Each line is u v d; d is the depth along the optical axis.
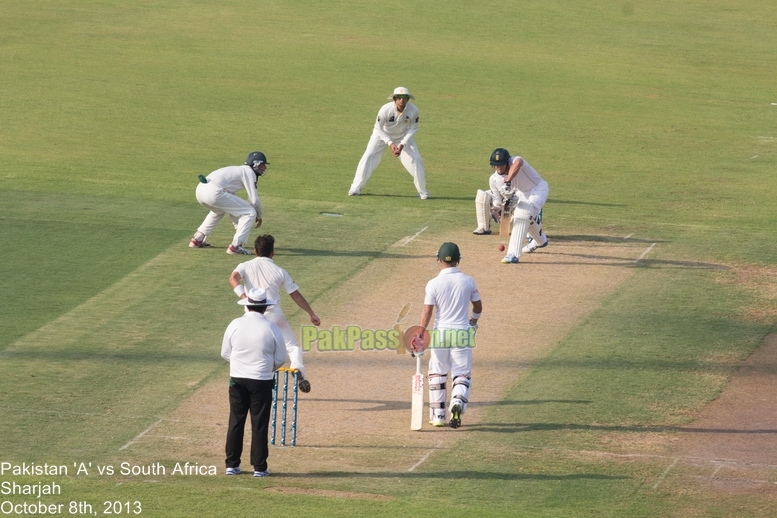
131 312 56.25
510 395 46.91
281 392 47.56
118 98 113.50
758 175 89.75
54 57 132.38
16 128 99.56
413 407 43.53
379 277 61.78
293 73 128.88
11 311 56.00
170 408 45.41
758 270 63.72
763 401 46.16
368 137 100.69
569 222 74.31
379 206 77.38
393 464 40.44
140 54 136.12
